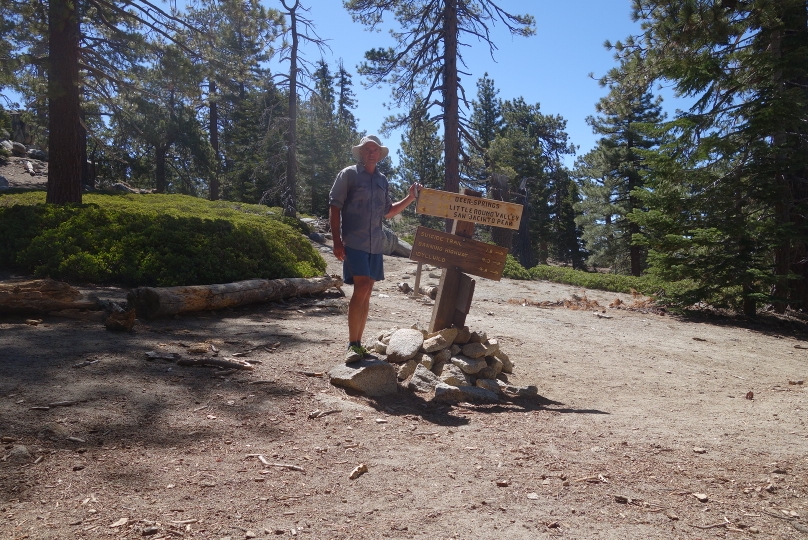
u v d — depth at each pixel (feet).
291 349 21.53
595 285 66.13
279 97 98.84
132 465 11.23
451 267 20.58
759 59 44.32
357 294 18.21
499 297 48.85
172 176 152.56
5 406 13.37
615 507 10.71
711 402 20.17
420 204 20.35
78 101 50.11
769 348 34.88
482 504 10.56
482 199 20.45
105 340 20.29
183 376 17.03
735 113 46.24
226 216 68.03
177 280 31.94
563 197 165.68
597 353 27.99
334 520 9.68
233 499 10.20
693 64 45.06
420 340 19.74
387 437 13.91
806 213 46.29
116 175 131.44
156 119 66.74
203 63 56.90
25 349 18.25
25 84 57.16
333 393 16.85
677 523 10.20
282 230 45.70
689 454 13.87
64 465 11.02
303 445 13.00
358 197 17.81
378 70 79.30
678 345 32.76
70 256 33.22
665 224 46.96
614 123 110.01
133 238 35.37
